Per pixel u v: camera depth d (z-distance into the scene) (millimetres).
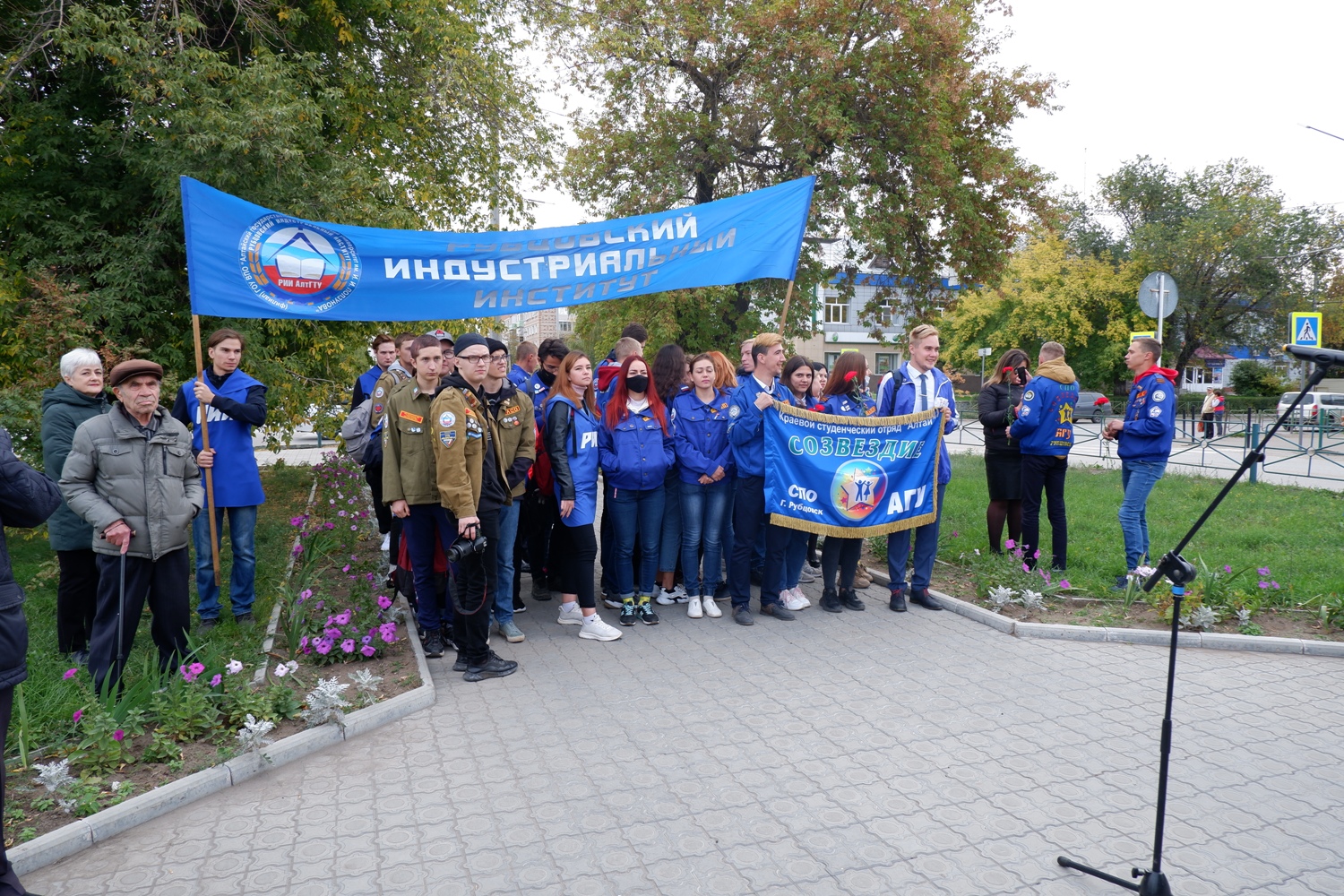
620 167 17094
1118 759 3998
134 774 3812
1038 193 16953
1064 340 39062
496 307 6211
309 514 9594
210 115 8859
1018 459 7277
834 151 15570
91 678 4504
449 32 12875
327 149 11102
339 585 6910
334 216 9805
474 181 14711
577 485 5773
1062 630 5750
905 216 15375
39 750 3969
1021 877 3086
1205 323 37969
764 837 3352
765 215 6566
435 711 4609
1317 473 15070
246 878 3123
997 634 5855
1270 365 44188
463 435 4793
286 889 3051
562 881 3074
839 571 7371
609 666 5277
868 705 4629
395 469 5340
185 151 9008
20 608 2969
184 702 4191
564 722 4449
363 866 3182
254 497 6051
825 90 14531
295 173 9469
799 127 14906
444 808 3598
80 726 4121
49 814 3492
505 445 5641
